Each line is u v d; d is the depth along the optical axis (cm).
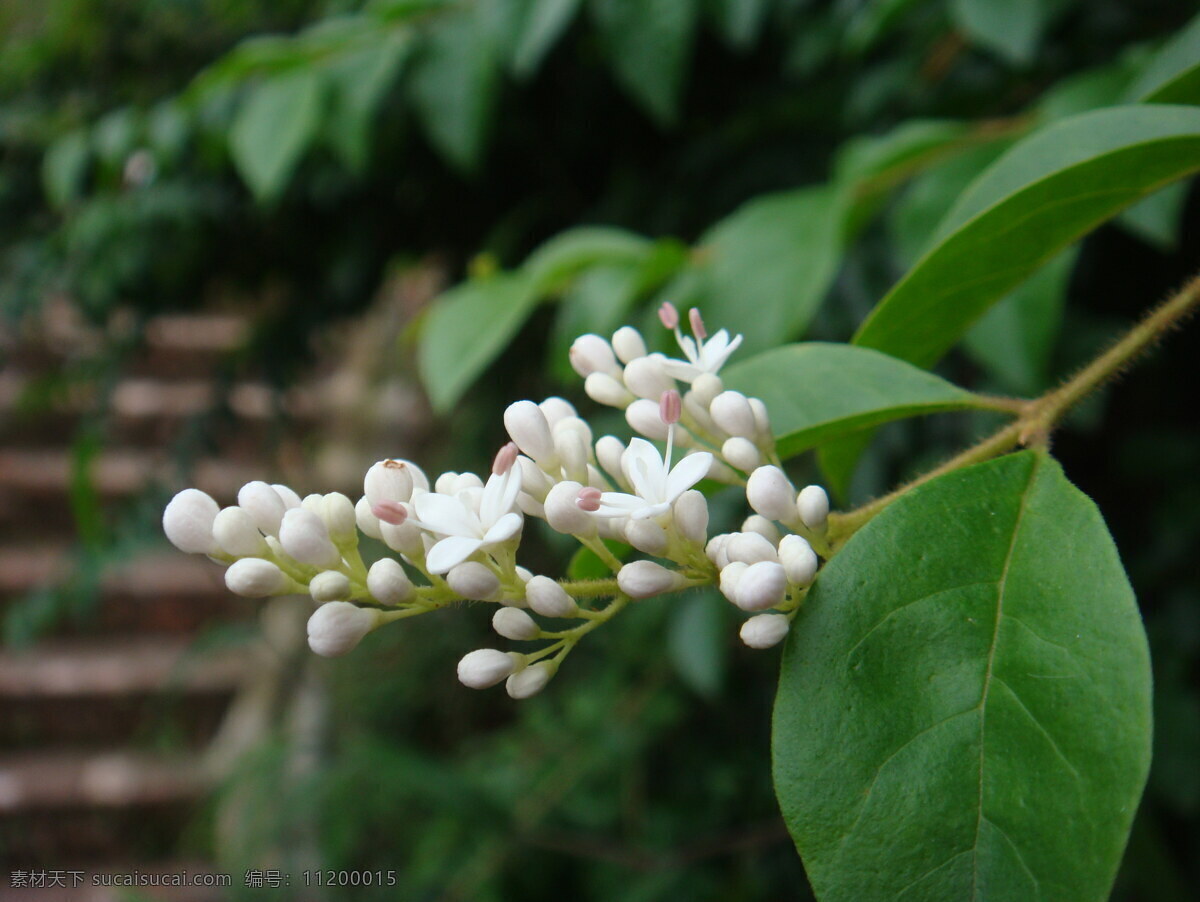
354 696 29
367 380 42
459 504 6
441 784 20
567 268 13
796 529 6
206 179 22
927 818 5
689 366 7
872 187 11
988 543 6
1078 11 14
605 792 23
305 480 36
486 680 6
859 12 15
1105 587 5
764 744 21
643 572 6
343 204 23
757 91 18
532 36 13
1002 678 5
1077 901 5
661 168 20
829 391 7
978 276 7
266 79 16
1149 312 6
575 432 6
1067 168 6
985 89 15
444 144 14
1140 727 5
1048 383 13
